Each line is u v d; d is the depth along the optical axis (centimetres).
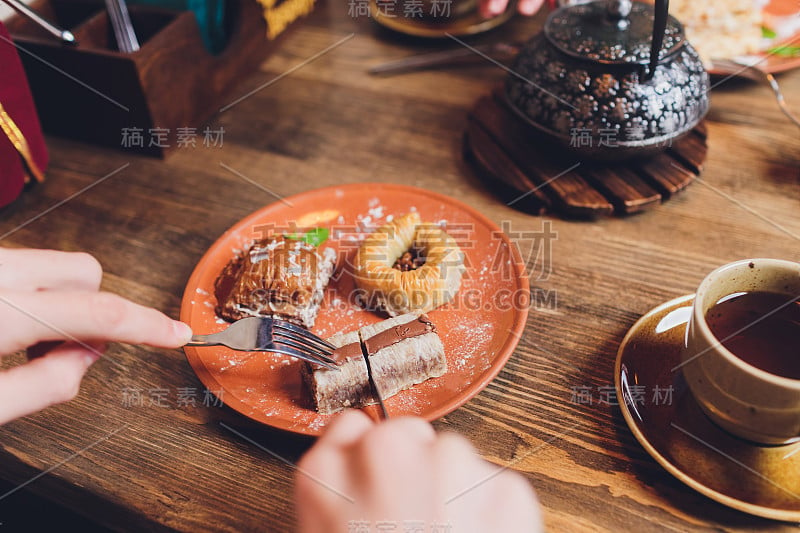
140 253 57
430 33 76
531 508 39
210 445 45
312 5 82
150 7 65
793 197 58
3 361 50
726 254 54
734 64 66
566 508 42
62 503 43
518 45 74
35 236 59
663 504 42
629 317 51
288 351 46
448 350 49
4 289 38
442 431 45
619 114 54
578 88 54
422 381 47
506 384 47
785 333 42
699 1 72
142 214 60
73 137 67
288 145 67
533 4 68
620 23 55
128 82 61
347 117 69
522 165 60
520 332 48
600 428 45
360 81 73
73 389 40
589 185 58
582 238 57
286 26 79
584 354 49
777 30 69
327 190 58
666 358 46
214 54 73
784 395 38
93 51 60
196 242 58
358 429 41
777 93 65
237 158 65
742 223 57
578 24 56
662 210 58
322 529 37
